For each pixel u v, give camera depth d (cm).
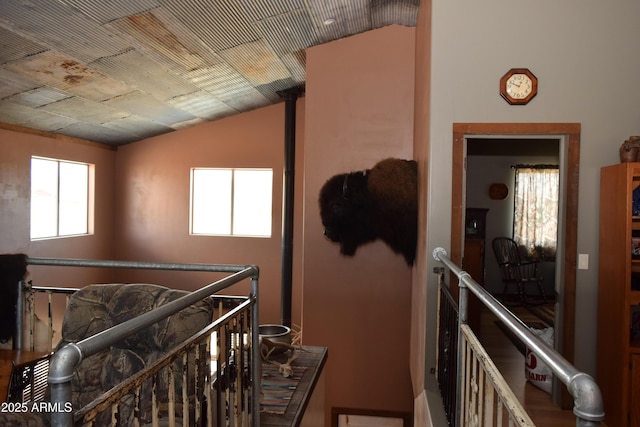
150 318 113
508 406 117
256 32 458
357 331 496
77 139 673
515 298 679
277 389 293
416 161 455
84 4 351
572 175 325
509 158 716
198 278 750
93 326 205
